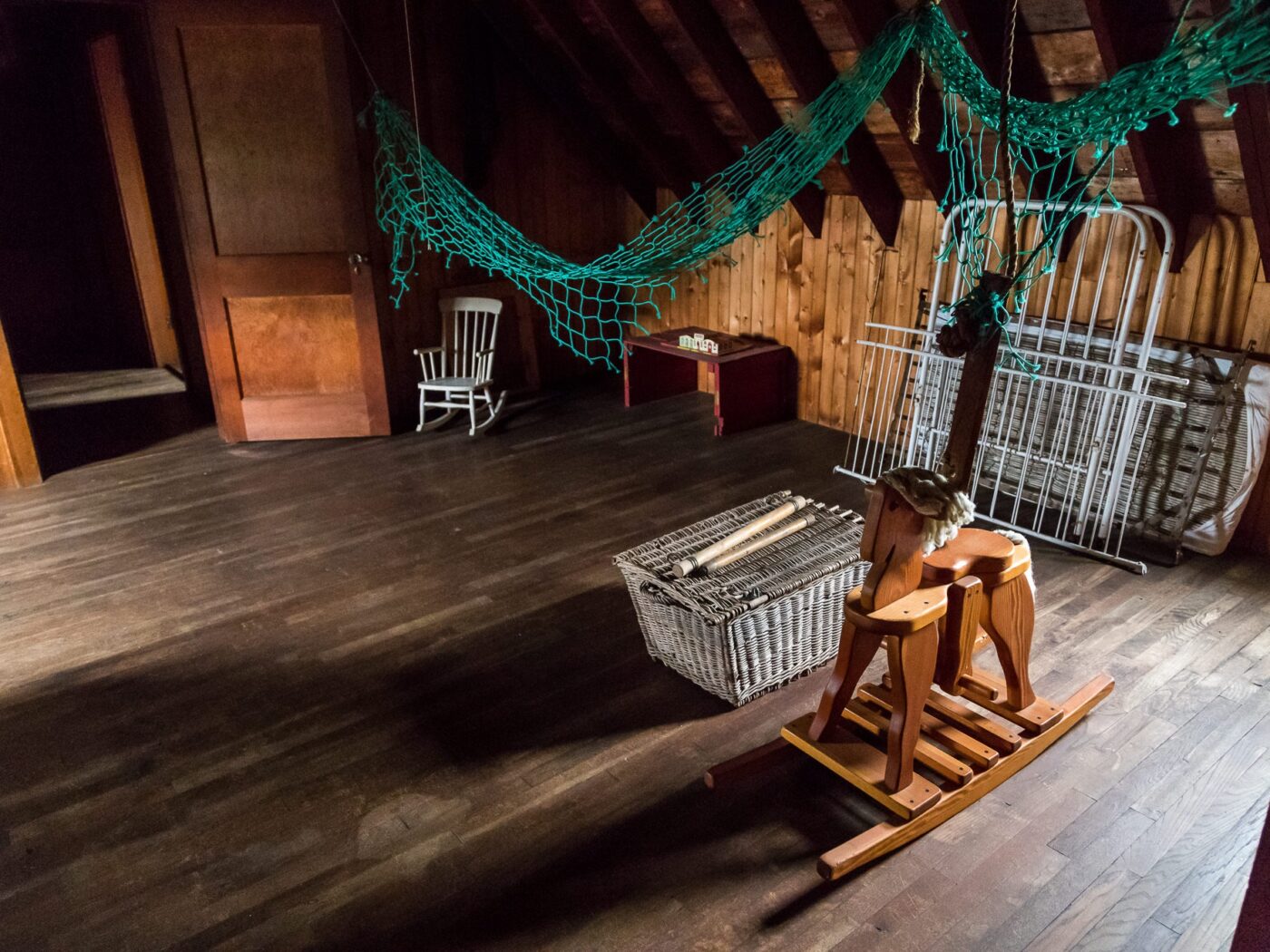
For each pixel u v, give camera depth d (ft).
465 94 17.10
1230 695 8.96
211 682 9.55
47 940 6.60
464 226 16.11
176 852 7.36
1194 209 11.35
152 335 21.40
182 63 14.35
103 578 11.72
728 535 9.68
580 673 9.57
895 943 6.40
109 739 8.71
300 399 16.43
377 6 15.85
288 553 12.34
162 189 17.35
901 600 7.16
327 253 15.67
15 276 22.76
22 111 21.79
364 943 6.51
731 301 18.20
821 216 15.94
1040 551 12.03
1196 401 11.55
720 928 6.56
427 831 7.52
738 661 8.67
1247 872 6.92
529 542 12.51
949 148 12.63
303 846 7.39
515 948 6.44
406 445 16.34
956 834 7.35
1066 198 12.41
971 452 7.00
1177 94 7.46
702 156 15.57
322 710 9.07
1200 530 11.74
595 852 7.26
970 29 9.85
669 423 17.31
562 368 20.25
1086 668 9.39
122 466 15.56
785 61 11.94
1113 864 7.02
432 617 10.70
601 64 15.81
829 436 16.39
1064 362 12.67
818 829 7.46
